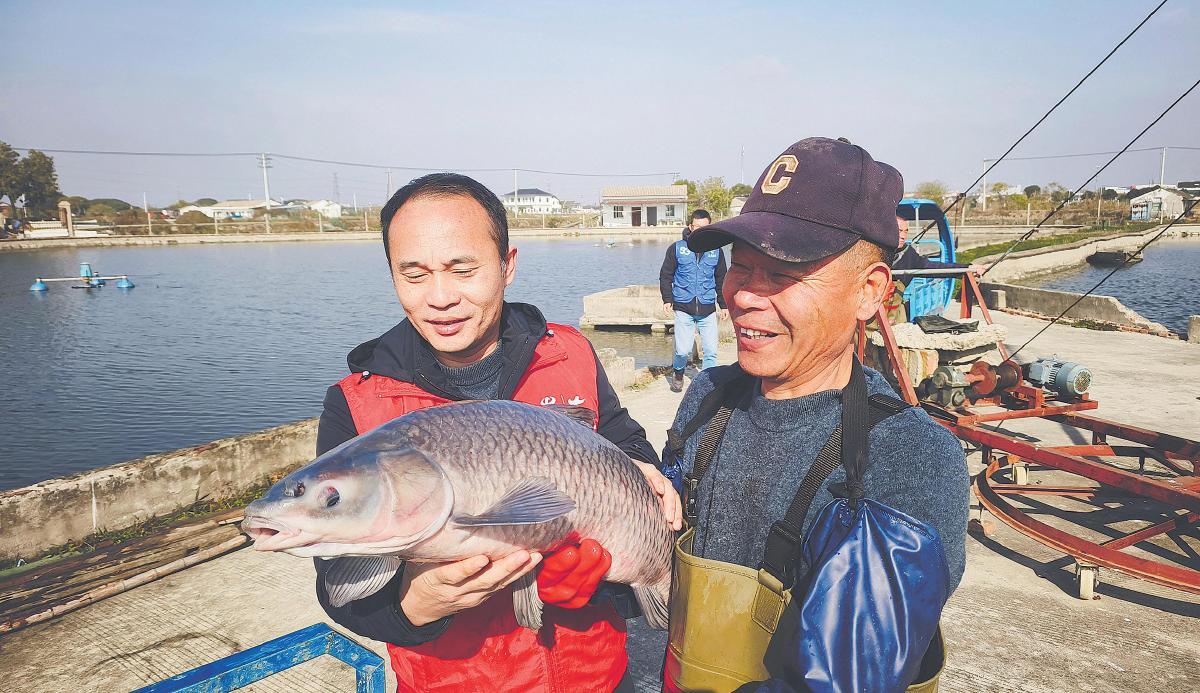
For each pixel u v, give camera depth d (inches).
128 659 145.4
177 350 761.0
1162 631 151.2
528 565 58.9
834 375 64.6
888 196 61.8
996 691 132.0
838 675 47.1
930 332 315.3
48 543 199.9
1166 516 209.5
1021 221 2736.2
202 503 230.5
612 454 71.4
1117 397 334.0
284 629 155.9
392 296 1253.1
